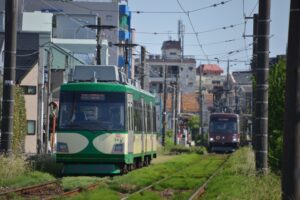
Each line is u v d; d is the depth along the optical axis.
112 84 48.44
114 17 149.88
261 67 43.56
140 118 55.59
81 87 48.28
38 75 99.69
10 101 44.94
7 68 44.94
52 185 39.97
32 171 45.03
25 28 125.81
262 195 30.55
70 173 47.72
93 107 48.03
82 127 47.59
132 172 51.00
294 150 20.28
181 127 175.00
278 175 41.97
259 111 43.53
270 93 48.06
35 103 101.38
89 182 42.06
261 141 43.38
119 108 48.09
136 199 33.53
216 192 36.44
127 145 48.28
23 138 76.88
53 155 58.84
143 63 107.94
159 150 103.75
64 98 48.28
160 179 49.09
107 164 47.69
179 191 40.75
